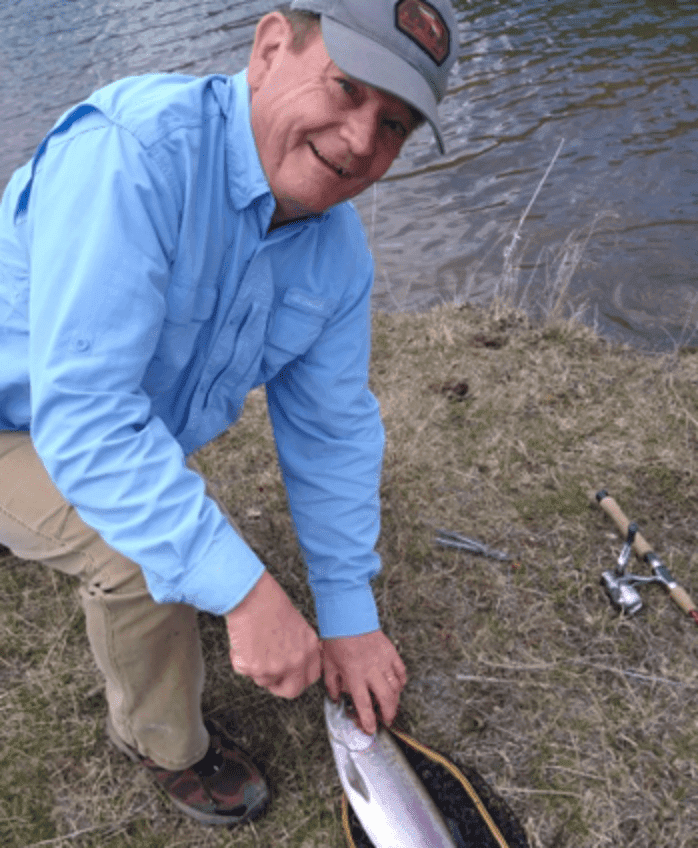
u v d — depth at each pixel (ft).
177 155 4.60
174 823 6.09
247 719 6.84
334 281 5.65
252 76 4.76
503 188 21.98
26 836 6.01
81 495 4.38
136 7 45.42
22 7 50.44
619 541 8.43
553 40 32.22
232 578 4.43
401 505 8.84
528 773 6.38
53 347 4.26
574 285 16.56
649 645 7.36
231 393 5.71
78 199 4.35
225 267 5.08
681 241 18.43
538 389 10.73
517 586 7.95
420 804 5.69
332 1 4.29
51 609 7.73
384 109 4.42
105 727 6.70
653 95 26.55
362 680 6.12
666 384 10.73
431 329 12.21
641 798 6.18
